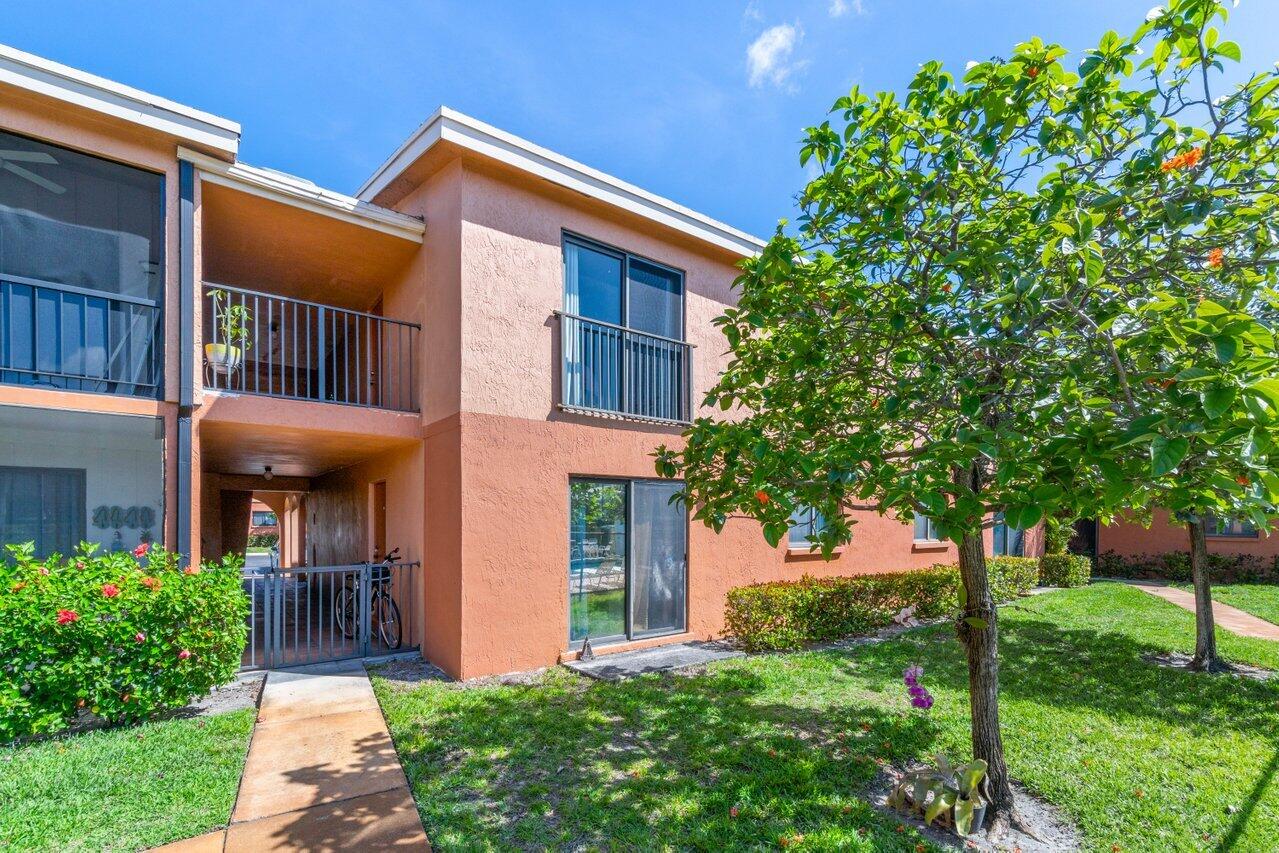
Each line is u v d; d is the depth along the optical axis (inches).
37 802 137.9
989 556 491.2
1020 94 128.9
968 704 218.2
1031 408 129.7
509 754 171.6
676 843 131.1
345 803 144.6
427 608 273.6
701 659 278.4
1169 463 77.1
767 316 163.5
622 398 307.6
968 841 136.1
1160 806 151.5
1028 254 132.0
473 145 255.9
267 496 692.7
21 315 220.8
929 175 157.9
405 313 316.2
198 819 134.5
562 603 275.7
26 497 234.5
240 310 275.7
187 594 193.2
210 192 245.3
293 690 225.8
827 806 146.7
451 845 128.8
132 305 238.7
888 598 364.2
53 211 230.4
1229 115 126.6
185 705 205.9
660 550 317.4
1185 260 132.3
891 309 151.9
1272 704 227.5
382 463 343.3
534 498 269.6
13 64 191.2
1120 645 317.1
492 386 260.4
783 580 368.8
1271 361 77.1
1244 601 461.7
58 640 175.8
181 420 221.8
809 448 167.2
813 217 167.2
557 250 287.9
